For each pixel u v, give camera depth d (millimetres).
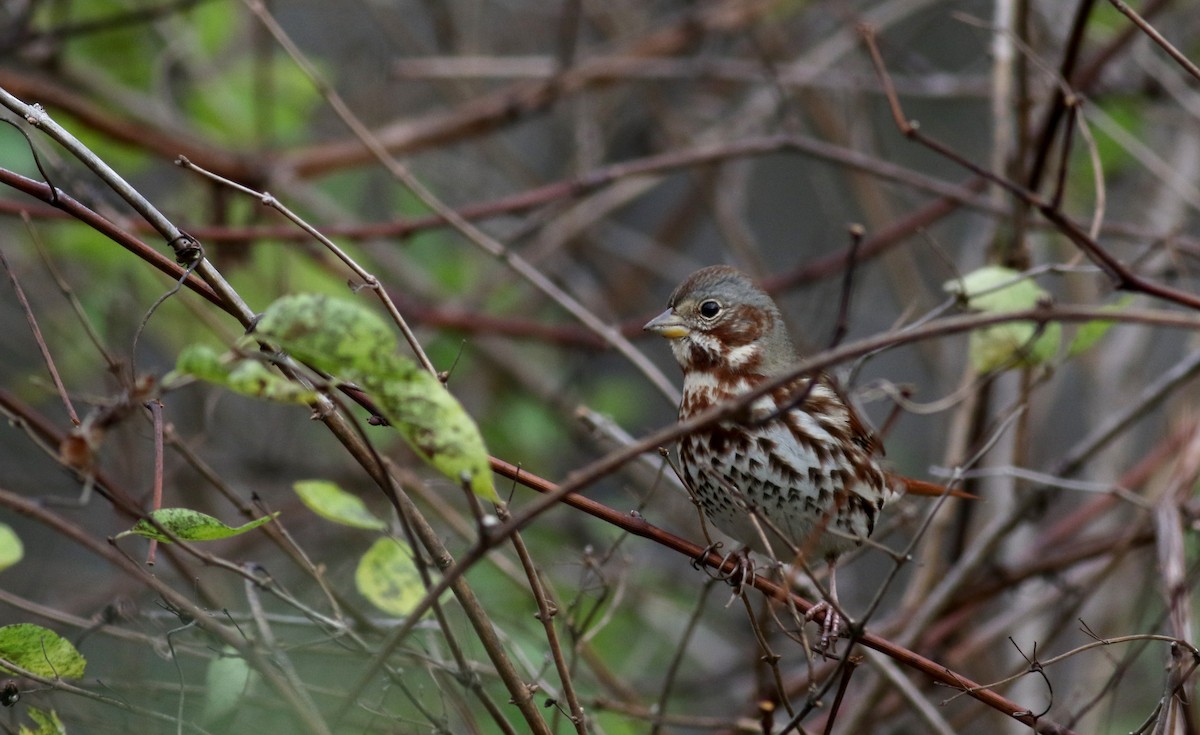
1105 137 12891
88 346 12555
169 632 6848
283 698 6477
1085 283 12812
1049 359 8641
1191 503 10000
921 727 10500
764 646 6602
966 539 10719
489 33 16578
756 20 13820
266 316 5211
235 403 14320
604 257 16234
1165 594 8445
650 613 12797
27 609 7578
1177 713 7336
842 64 15641
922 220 12234
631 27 15805
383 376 5285
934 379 13891
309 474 13086
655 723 8133
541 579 7859
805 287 13961
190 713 7867
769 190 17891
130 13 11367
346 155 12305
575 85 12852
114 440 11297
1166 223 13305
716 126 15211
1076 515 11641
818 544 8562
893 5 14750
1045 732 6938
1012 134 11195
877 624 11148
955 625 10633
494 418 13984
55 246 11844
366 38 16266
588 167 13625
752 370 8891
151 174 14578
